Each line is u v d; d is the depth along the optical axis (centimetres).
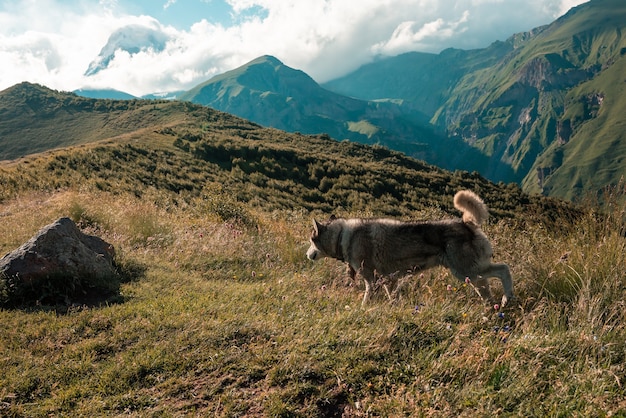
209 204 1464
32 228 973
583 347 366
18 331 505
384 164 7256
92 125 12438
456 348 375
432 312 458
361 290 662
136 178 3934
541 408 301
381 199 4978
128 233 986
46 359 443
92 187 2373
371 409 324
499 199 4978
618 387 321
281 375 373
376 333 412
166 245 940
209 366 402
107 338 477
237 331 454
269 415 329
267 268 802
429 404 318
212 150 6138
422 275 611
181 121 9856
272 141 9000
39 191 2023
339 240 649
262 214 1747
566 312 457
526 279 556
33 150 11225
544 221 757
